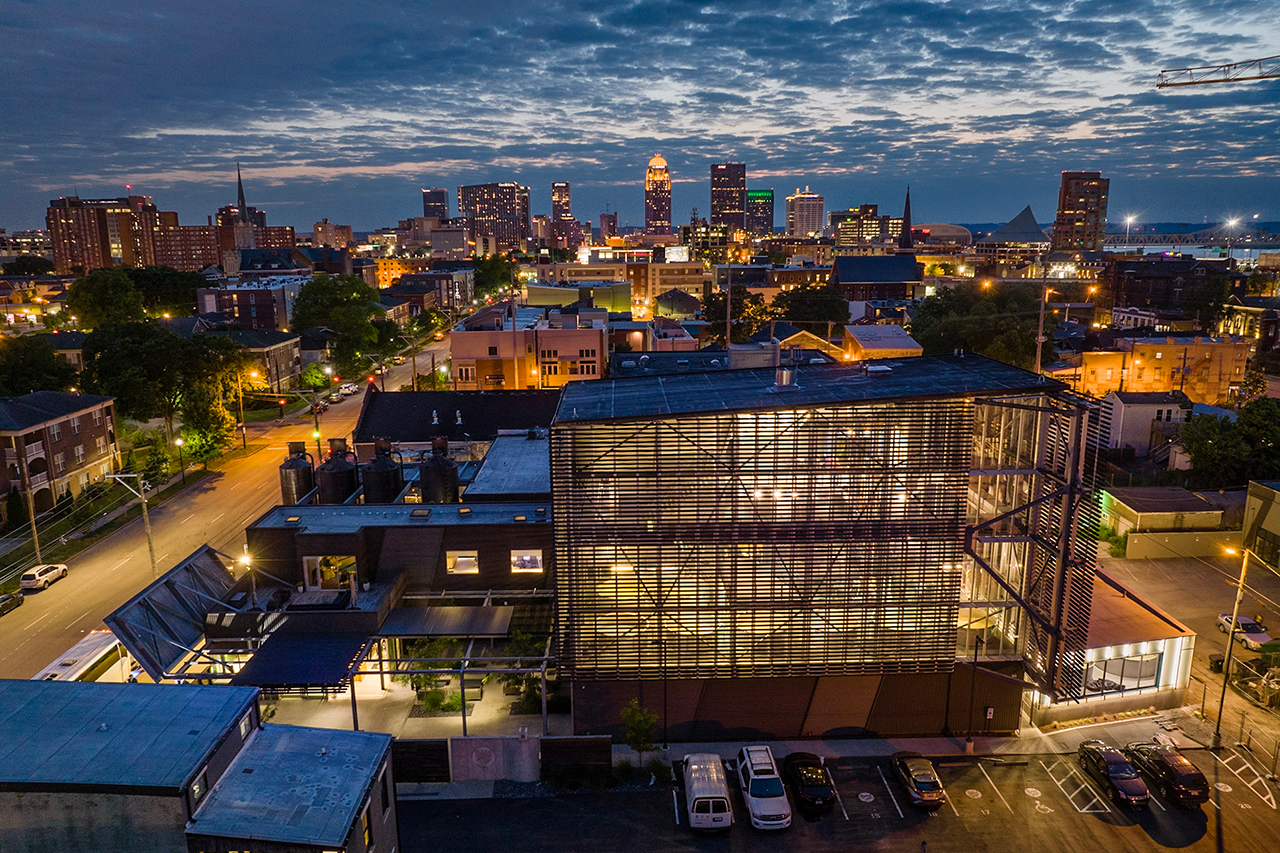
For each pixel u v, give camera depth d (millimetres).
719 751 34031
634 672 33406
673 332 117375
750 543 32344
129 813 22453
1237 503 56625
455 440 69000
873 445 31719
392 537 39531
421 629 36688
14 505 63469
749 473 31766
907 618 33062
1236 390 97812
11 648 43812
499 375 98062
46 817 22578
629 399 34750
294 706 37125
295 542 38250
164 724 25266
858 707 34531
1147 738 34688
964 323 118062
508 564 39938
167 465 74562
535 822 29812
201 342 87125
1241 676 39438
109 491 71750
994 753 33688
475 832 29234
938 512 32250
